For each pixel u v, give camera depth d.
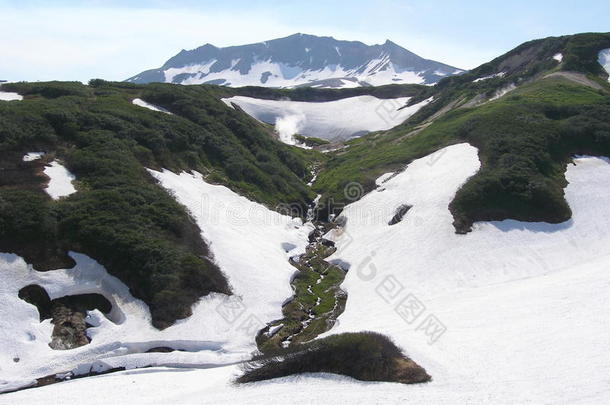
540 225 46.00
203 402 26.34
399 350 30.53
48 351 30.62
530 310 34.34
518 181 48.41
